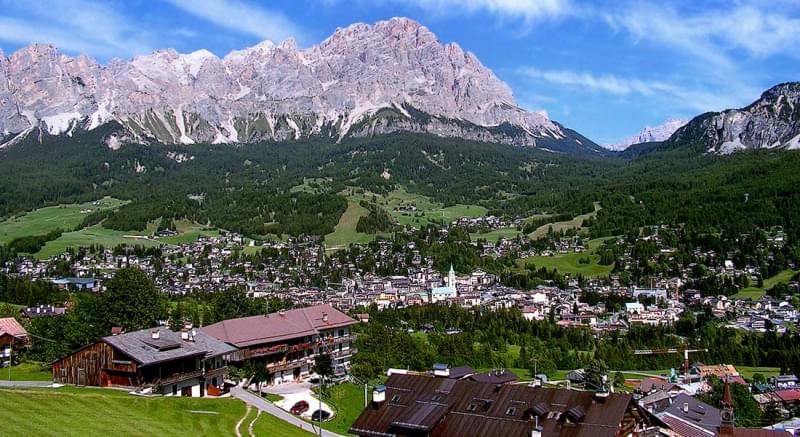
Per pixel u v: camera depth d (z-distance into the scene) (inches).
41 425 3595.0
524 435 3403.1
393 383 3860.7
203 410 4448.8
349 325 6988.2
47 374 5595.5
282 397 5447.8
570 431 3373.5
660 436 4175.7
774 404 6707.7
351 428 3649.1
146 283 6835.6
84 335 6127.0
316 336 6584.6
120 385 4766.2
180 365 4982.8
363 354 6658.5
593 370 7145.7
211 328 5979.3
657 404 4960.6
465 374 6245.1
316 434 4527.6
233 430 4133.9
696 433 4544.8
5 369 5846.5
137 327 6530.5
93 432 3592.5
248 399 5216.5
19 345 6560.0
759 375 7869.1
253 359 5890.8
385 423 3631.9
